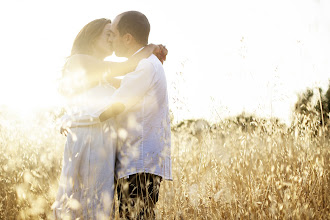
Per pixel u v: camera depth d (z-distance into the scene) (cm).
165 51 320
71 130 292
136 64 296
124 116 288
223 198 266
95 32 322
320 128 298
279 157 300
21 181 304
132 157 279
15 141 342
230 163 294
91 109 285
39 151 334
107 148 285
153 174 282
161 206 283
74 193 279
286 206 238
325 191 271
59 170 323
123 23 304
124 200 277
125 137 273
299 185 270
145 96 288
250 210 254
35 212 281
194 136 334
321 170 280
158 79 293
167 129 297
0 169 302
